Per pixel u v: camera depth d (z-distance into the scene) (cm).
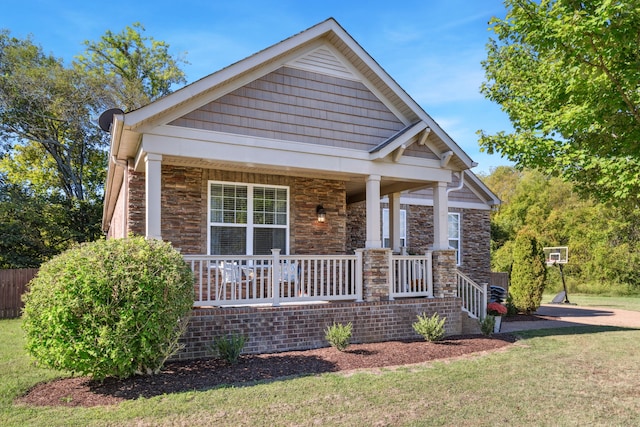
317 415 468
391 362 703
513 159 914
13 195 2173
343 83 955
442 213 1034
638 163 620
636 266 2633
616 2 539
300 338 816
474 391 556
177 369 652
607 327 1130
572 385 586
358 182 1139
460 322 1002
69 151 2686
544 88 857
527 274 1441
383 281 923
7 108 2380
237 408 486
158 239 693
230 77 803
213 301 761
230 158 820
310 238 1066
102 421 449
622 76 584
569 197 3509
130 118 714
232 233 980
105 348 543
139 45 3030
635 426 448
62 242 2239
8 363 709
